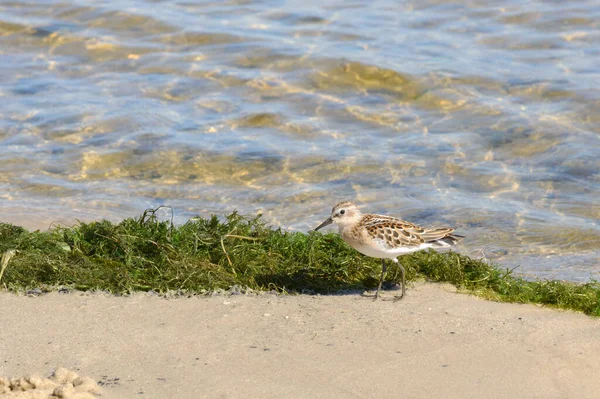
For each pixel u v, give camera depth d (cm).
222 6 2577
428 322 1041
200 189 1688
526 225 1547
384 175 1744
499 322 1050
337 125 1961
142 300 1093
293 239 1297
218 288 1135
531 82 2116
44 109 1989
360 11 2556
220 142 1862
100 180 1717
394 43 2336
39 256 1166
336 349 951
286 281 1177
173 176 1736
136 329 999
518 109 1997
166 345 957
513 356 944
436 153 1831
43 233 1270
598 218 1574
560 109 1995
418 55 2261
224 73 2173
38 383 821
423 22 2478
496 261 1407
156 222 1295
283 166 1778
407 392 852
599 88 2069
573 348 970
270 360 920
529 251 1450
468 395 850
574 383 880
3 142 1842
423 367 910
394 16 2522
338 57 2214
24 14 2469
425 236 1151
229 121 1959
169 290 1120
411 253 1249
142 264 1184
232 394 838
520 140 1877
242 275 1188
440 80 2127
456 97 2059
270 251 1256
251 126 1944
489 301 1155
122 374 881
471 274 1238
